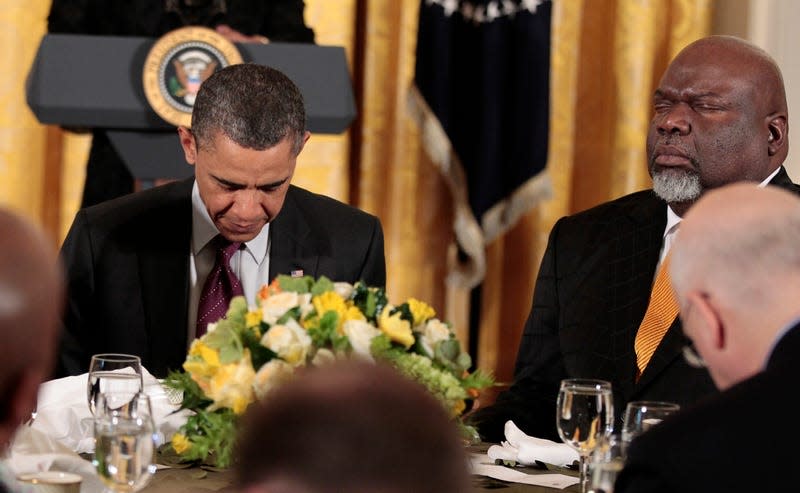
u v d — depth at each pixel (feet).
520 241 33.68
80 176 32.50
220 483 14.06
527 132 31.01
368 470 5.31
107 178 29.35
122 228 20.24
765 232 10.96
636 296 20.25
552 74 33.27
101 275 20.03
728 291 10.94
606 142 33.68
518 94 31.04
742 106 19.36
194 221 20.12
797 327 10.62
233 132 17.80
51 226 33.01
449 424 5.50
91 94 24.52
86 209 20.72
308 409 5.42
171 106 24.45
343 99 25.38
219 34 24.80
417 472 5.34
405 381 5.58
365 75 33.27
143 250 19.99
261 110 17.87
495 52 31.01
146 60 24.41
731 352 11.00
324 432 5.36
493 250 33.60
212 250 20.02
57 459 13.66
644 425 13.70
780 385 10.14
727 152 19.36
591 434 14.43
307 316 13.98
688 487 9.82
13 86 32.24
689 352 17.13
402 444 5.35
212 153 18.01
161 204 20.39
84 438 15.85
